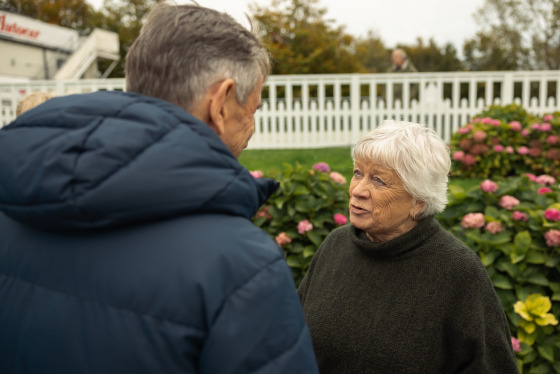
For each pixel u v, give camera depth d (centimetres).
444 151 146
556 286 237
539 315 224
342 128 852
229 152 84
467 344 135
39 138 76
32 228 87
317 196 286
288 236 277
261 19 2631
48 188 70
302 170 301
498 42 3506
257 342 73
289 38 2611
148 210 73
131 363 72
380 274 148
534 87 2409
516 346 225
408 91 775
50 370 76
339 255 164
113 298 74
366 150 144
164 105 83
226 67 91
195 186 75
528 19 2917
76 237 81
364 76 779
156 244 76
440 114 775
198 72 89
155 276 74
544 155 573
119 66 2984
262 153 795
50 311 78
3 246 88
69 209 70
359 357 142
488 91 774
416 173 139
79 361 74
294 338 78
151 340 72
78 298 77
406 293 142
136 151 73
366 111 789
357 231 159
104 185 69
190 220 78
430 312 138
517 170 586
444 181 148
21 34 2150
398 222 147
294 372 76
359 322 145
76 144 73
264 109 803
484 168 580
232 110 96
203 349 72
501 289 243
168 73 88
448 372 142
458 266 139
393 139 141
